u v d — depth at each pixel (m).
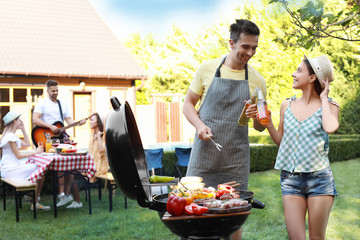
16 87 12.80
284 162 2.82
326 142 2.71
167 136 17.38
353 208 5.88
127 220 5.46
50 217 5.71
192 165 2.98
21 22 14.99
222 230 1.98
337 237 4.45
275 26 15.61
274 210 5.76
